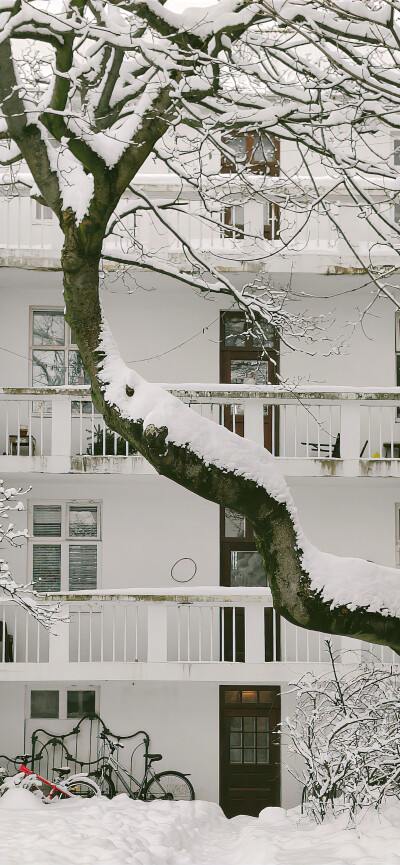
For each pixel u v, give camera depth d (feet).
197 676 57.41
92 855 33.50
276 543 24.91
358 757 40.11
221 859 37.65
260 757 63.62
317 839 37.86
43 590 64.80
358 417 60.34
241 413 68.03
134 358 65.82
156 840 39.37
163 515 64.95
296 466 59.98
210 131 32.30
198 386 59.26
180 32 28.66
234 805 63.21
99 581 65.05
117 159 27.58
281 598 24.86
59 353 66.54
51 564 65.05
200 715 63.10
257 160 65.05
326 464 60.03
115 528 64.75
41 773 62.69
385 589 24.98
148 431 24.48
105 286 64.59
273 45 30.76
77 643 63.87
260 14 28.22
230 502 24.80
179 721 63.00
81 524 65.31
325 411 66.80
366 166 32.86
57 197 28.40
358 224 62.49
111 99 33.12
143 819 44.78
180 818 46.91
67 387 59.57
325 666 57.47
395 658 59.41
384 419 67.31
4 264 61.21
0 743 62.44
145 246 61.57
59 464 59.57
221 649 65.05
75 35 28.55
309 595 24.62
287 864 32.14
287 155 65.31
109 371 26.40
